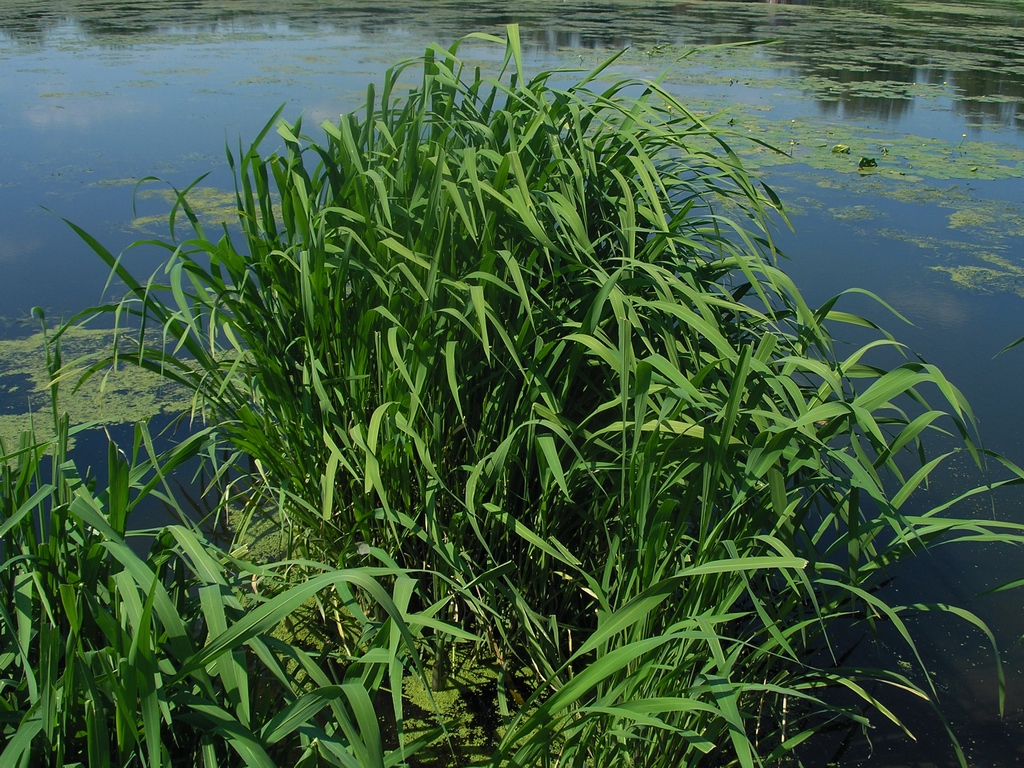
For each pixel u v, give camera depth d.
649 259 1.79
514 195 1.50
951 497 2.52
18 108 6.41
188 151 5.36
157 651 1.23
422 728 1.71
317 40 10.21
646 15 13.21
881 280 3.98
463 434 1.83
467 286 1.47
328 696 1.09
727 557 1.42
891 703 1.83
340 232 1.63
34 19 11.74
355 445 1.74
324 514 1.59
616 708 1.16
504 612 1.85
